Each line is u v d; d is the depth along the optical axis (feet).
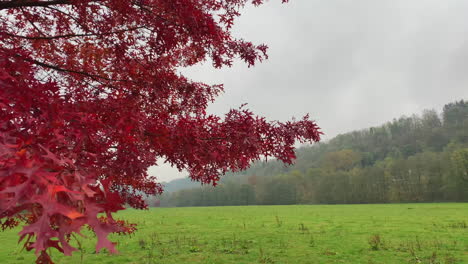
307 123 11.08
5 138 4.18
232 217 101.50
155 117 12.06
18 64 7.52
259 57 13.07
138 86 12.30
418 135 490.08
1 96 5.21
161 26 10.15
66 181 3.97
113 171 8.08
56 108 5.73
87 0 10.44
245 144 10.21
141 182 14.48
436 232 51.24
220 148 10.43
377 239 40.60
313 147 590.14
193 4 9.88
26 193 3.29
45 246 3.35
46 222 3.23
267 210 152.56
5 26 11.35
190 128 10.31
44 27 12.63
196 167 10.98
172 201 385.09
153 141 10.02
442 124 529.45
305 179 342.85
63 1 10.96
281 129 10.79
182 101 13.48
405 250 35.76
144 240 45.01
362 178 285.23
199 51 12.89
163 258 32.04
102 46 12.01
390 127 570.46
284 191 326.65
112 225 3.74
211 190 361.10
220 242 43.55
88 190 3.94
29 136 4.37
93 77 12.21
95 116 6.41
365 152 498.28
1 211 3.08
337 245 40.11
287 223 73.46
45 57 12.35
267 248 38.32
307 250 36.76
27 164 3.57
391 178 277.85
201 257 32.65
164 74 12.62
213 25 10.18
